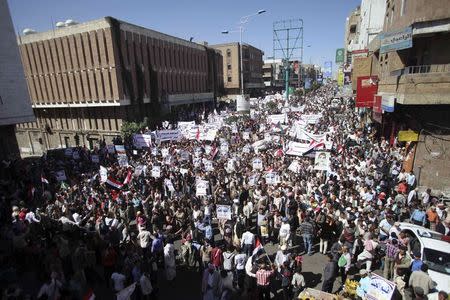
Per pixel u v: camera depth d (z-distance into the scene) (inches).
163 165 789.9
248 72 3649.1
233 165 748.0
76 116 1817.2
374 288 318.7
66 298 334.0
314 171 675.4
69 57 1681.8
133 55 1700.3
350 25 2006.6
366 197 526.6
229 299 332.8
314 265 447.5
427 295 325.1
